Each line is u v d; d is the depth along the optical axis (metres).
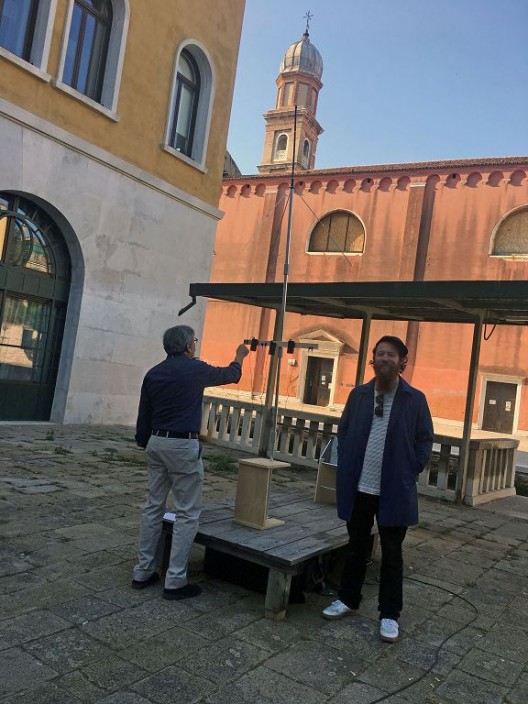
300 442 10.09
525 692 3.15
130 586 3.99
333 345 26.25
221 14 14.41
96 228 11.72
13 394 10.98
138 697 2.74
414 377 24.83
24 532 4.86
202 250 14.46
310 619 3.84
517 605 4.43
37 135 10.44
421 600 4.38
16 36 10.27
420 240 25.48
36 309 11.30
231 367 4.18
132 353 12.79
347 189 27.16
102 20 11.76
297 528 4.30
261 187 29.30
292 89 45.66
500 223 24.12
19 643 3.11
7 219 10.55
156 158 12.97
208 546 3.99
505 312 8.84
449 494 8.26
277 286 9.05
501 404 23.59
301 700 2.86
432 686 3.12
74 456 8.39
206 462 9.27
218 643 3.35
